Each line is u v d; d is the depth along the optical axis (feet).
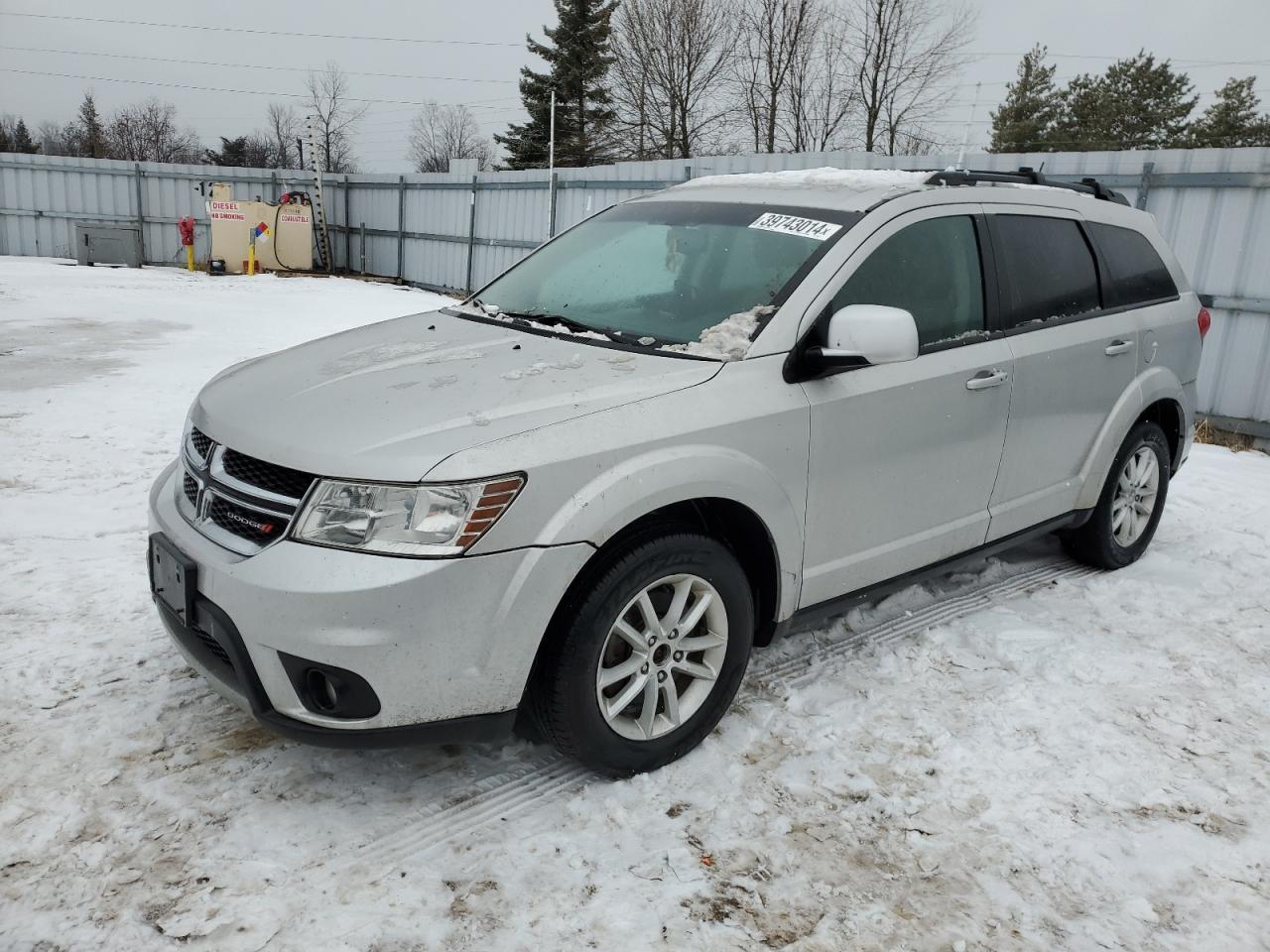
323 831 8.16
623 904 7.47
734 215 11.50
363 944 6.94
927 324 11.03
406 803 8.60
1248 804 9.11
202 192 73.67
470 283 65.72
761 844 8.26
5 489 16.93
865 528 10.63
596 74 148.05
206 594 8.05
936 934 7.34
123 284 59.47
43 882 7.39
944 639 12.28
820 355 9.53
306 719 7.77
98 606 12.28
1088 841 8.47
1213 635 12.85
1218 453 25.04
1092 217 14.01
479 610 7.66
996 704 10.76
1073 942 7.31
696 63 136.46
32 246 79.10
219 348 34.24
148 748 9.23
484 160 218.38
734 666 9.55
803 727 10.09
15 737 9.27
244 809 8.39
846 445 10.09
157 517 9.04
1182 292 15.55
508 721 8.15
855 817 8.69
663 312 10.50
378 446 7.78
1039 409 12.44
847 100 130.62
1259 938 7.40
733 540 10.00
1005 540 12.80
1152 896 7.83
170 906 7.21
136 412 23.16
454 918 7.23
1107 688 11.23
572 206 55.01
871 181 11.74
